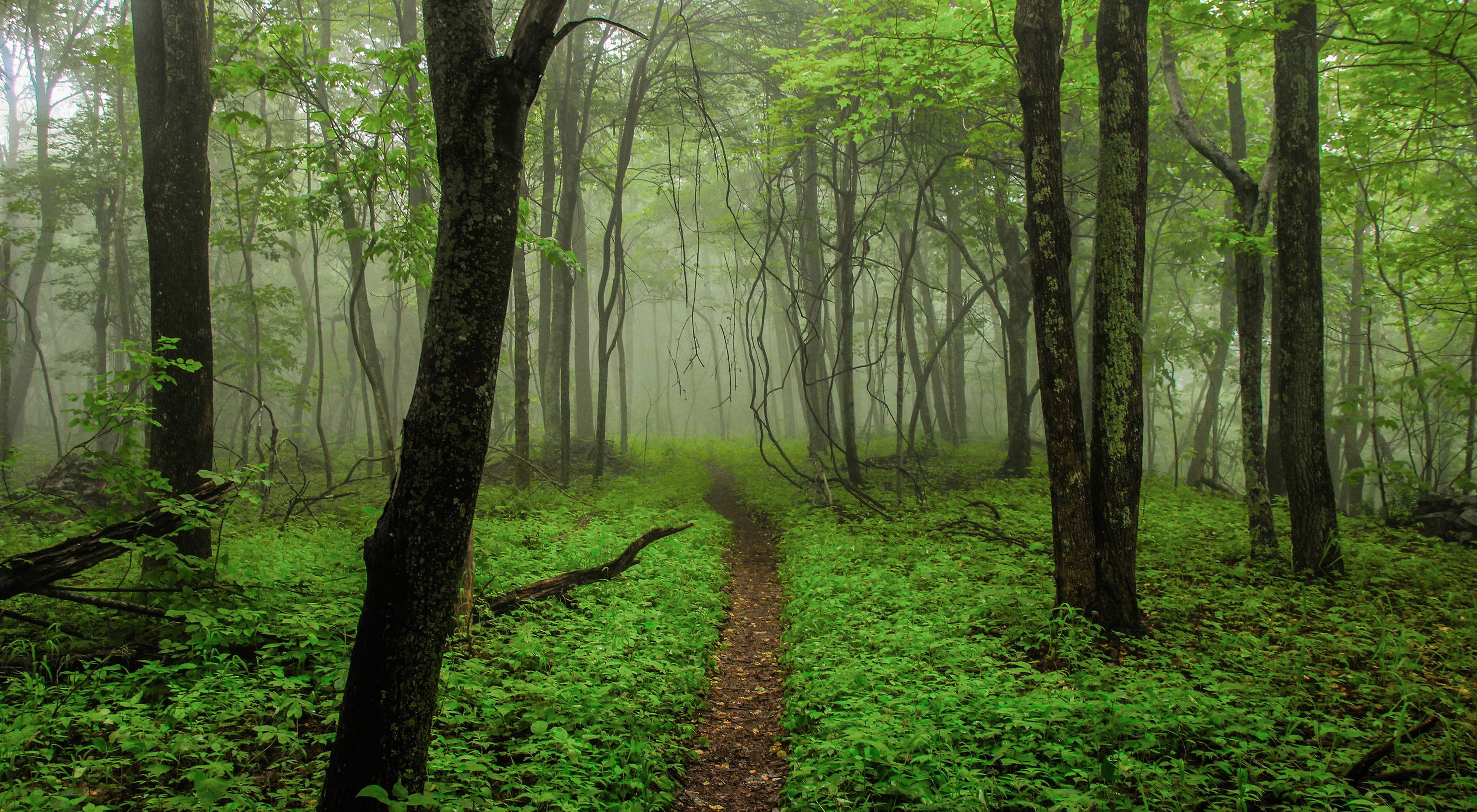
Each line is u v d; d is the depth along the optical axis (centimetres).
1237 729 467
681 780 512
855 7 1226
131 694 505
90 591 565
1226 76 1329
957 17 1118
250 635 573
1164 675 571
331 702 511
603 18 350
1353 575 931
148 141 784
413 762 335
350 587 754
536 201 1933
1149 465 2936
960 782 416
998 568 932
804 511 1602
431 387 334
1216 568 977
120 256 2147
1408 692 533
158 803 382
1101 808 388
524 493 1606
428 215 923
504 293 350
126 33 1081
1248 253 1057
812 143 2027
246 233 2091
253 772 441
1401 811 399
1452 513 1261
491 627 707
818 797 441
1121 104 720
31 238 2130
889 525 1334
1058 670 615
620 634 688
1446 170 1691
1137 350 715
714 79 2205
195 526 592
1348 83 1444
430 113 872
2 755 400
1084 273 2783
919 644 654
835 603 826
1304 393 950
